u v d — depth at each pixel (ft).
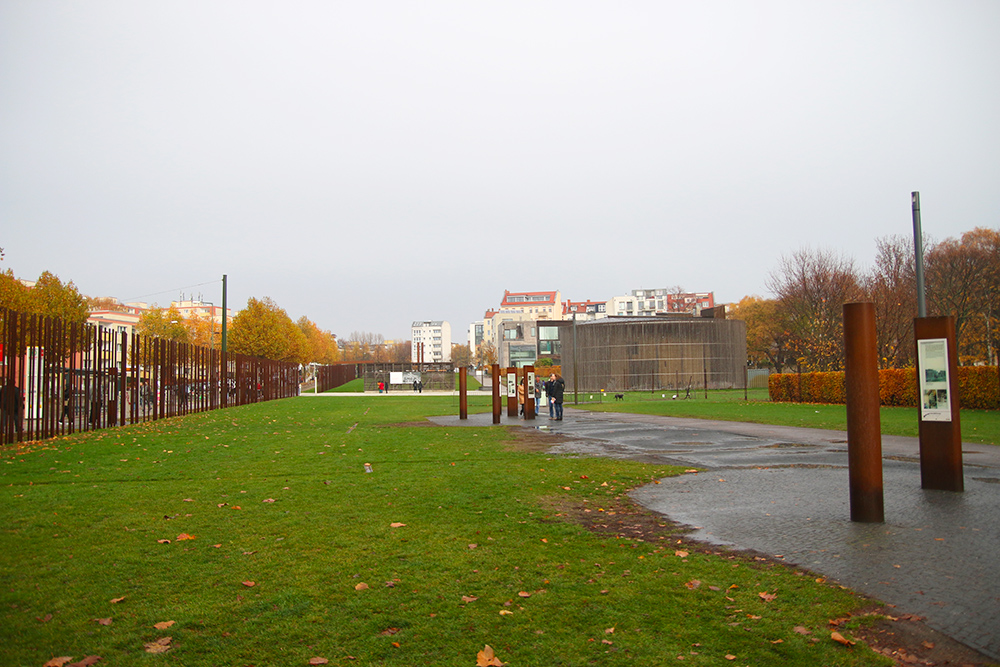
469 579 19.16
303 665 13.94
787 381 133.18
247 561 20.93
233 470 40.19
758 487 34.42
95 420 72.84
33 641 15.06
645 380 232.73
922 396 32.71
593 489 33.94
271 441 58.44
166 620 16.24
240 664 13.98
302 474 38.63
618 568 20.20
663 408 113.70
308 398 181.88
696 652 14.39
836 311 174.81
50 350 64.23
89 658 14.15
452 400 161.27
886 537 23.48
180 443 56.70
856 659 13.96
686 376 233.14
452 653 14.43
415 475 38.24
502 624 15.94
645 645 14.76
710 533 24.67
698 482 36.19
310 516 27.22
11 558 21.27
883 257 164.35
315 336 377.30
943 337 32.24
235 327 220.43
